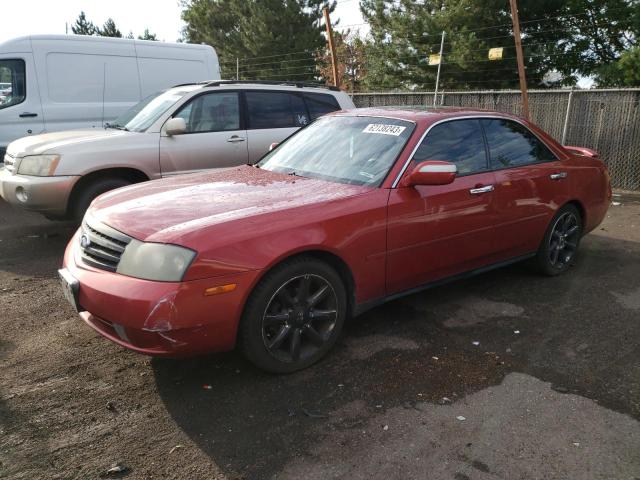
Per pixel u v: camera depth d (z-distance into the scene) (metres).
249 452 2.61
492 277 5.11
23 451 2.61
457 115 4.32
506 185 4.37
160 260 2.84
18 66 8.14
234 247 2.93
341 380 3.25
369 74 24.27
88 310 3.04
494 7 17.59
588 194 5.22
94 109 8.79
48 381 3.23
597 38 18.66
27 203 5.85
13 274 5.16
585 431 2.77
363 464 2.52
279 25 27.80
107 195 3.85
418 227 3.78
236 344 3.14
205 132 6.71
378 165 3.85
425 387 3.18
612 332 3.94
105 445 2.66
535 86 19.27
